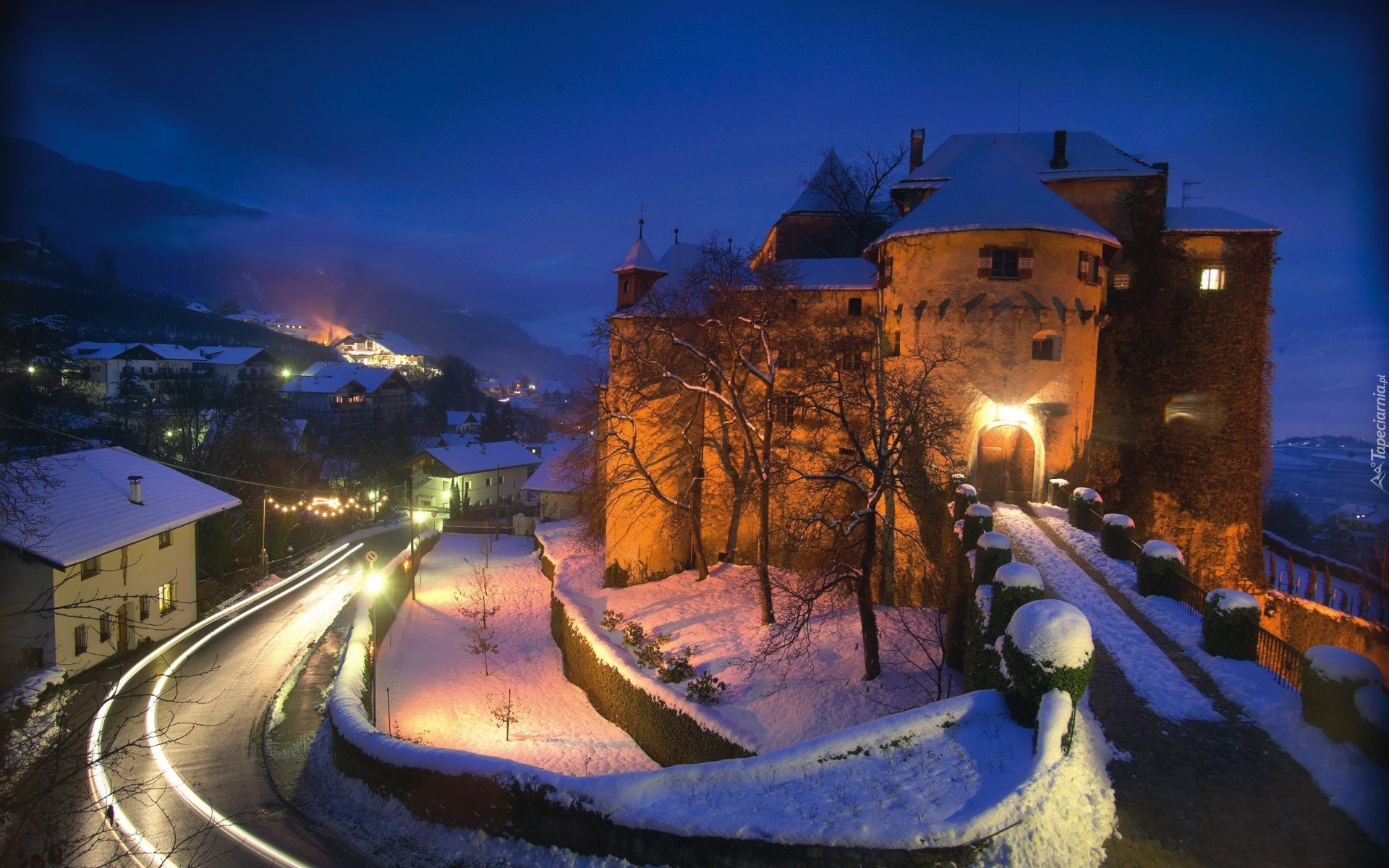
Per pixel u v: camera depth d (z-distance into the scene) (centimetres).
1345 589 3011
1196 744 1171
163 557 3112
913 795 1122
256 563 4303
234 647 2980
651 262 3725
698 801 1231
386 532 5828
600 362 3441
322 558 4869
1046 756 1089
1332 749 1110
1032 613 1249
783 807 1159
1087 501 2233
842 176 4288
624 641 2623
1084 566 1914
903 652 2144
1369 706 1079
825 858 1075
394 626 3378
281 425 7044
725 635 2542
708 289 2961
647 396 3191
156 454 4988
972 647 1595
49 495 2712
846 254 4100
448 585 4156
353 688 2209
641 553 3284
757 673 2194
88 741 2028
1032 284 2577
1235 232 2958
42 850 1339
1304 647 2106
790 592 2142
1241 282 2970
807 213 4097
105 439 5091
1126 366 3048
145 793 1769
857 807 1122
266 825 1633
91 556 2528
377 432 8088
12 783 1343
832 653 2230
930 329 2667
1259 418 2986
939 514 2412
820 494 2936
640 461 3080
